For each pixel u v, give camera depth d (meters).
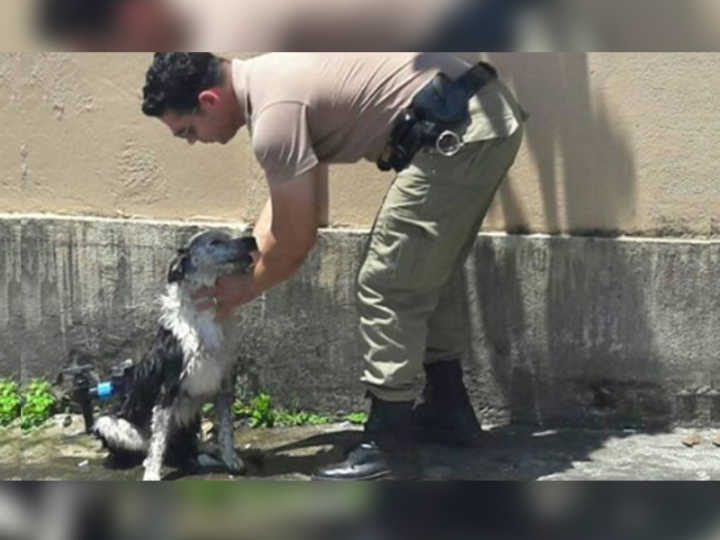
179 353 4.05
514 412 4.77
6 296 4.87
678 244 4.60
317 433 4.70
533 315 4.68
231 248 3.96
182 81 3.85
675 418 4.70
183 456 4.34
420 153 3.83
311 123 3.83
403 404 4.03
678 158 4.61
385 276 3.90
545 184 4.66
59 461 4.43
